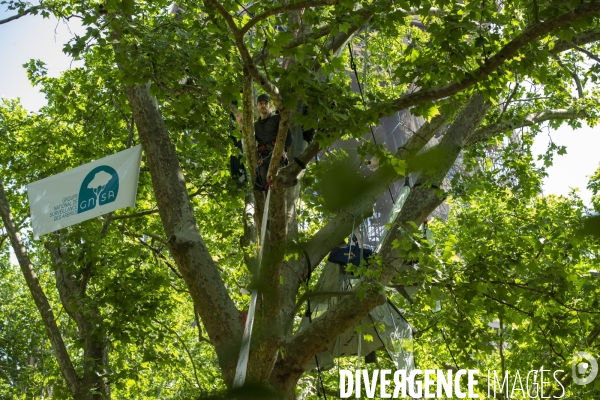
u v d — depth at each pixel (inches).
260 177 403.5
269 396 343.9
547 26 352.2
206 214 769.6
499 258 493.4
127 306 599.2
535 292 509.7
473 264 485.7
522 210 692.7
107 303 627.2
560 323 510.9
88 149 710.5
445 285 466.9
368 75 766.5
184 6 537.0
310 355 448.8
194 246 453.1
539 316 506.6
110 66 634.8
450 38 375.9
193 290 446.3
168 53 429.1
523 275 499.2
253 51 460.1
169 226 465.4
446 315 521.7
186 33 442.0
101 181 515.8
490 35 390.9
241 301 711.7
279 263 350.0
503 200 695.7
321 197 278.8
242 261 621.3
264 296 364.5
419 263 442.9
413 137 495.5
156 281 623.5
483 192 707.4
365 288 427.8
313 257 486.0
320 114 349.7
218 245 725.9
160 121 493.7
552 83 636.7
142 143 488.4
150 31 455.2
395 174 308.0
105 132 723.4
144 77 425.4
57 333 586.6
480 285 462.9
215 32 438.6
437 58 384.2
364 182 279.0
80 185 523.8
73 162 745.0
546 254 525.7
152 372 896.9
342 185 277.6
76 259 620.7
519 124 655.8
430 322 557.9
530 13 418.6
